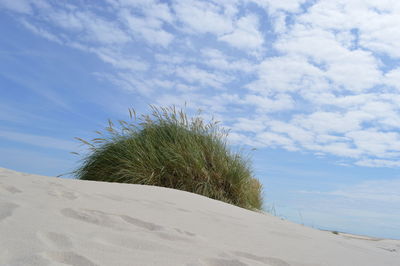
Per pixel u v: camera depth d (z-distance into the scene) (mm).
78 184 2785
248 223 2430
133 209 2180
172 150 5160
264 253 1714
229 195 5262
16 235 1331
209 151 5496
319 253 1904
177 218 2158
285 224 2779
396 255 2352
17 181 2562
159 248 1475
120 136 5676
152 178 4918
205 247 1606
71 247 1294
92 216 1829
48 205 1939
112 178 5082
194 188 4949
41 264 1065
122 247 1402
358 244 2604
